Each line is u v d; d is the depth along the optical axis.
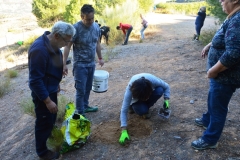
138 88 2.92
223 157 2.73
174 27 14.45
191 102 4.05
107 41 10.41
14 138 3.98
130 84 3.16
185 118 3.58
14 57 11.33
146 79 3.07
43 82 2.71
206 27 13.73
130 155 2.94
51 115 2.91
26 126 4.26
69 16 13.93
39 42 2.57
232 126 3.29
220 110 2.61
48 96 2.65
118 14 12.34
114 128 3.55
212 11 8.39
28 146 3.54
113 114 4.02
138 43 10.53
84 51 3.51
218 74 2.44
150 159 2.84
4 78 7.86
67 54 3.47
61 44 2.67
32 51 2.53
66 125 3.14
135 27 12.85
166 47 8.61
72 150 3.14
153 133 3.29
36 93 2.60
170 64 6.48
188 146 2.96
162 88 3.45
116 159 2.91
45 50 2.57
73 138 3.06
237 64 2.31
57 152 3.11
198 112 3.71
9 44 14.51
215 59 2.50
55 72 2.78
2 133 4.39
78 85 3.62
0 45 14.45
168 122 3.52
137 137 3.25
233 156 2.73
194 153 2.83
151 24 15.55
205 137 2.81
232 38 2.14
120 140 3.10
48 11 17.88
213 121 2.68
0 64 10.30
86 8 3.28
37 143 2.99
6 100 6.02
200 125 3.32
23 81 7.31
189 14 24.25
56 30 2.56
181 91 4.58
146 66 6.64
